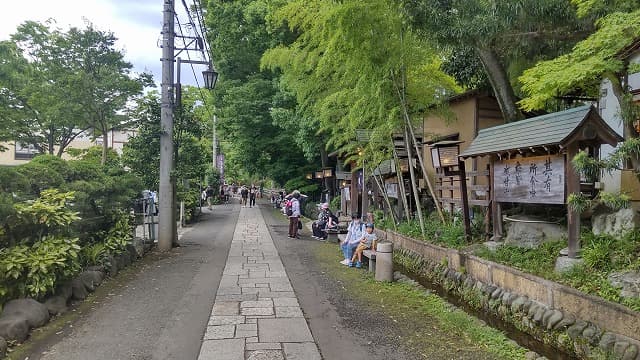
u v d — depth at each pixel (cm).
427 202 1288
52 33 1602
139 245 1067
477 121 1244
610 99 765
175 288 755
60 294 631
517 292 616
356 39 831
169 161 1170
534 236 720
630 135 548
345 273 908
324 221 1473
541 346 540
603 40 482
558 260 600
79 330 544
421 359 473
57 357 464
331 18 816
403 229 1124
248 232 1623
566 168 595
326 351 488
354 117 1009
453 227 936
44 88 1548
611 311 463
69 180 830
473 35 718
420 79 975
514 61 941
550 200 625
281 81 1758
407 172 1220
